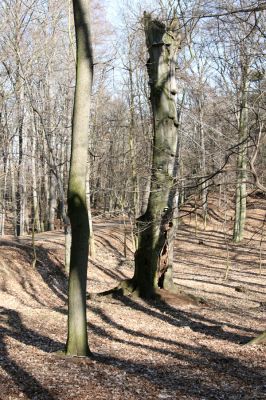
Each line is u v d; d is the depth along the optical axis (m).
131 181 18.80
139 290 15.35
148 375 7.59
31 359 7.82
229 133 12.55
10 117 22.66
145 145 20.62
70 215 7.78
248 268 24.78
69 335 8.09
